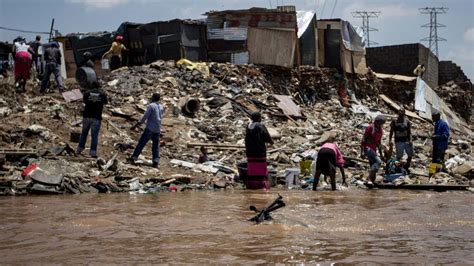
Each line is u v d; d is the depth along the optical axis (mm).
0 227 7203
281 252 5805
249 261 5398
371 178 14508
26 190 11406
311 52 28797
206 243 6246
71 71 28438
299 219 8062
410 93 33000
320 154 13305
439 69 45250
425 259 5551
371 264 5324
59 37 28641
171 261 5375
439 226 7641
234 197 11086
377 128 14523
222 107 21609
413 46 37625
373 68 38625
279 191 12695
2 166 12508
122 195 11414
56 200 10352
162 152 15883
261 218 7715
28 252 5734
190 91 22344
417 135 24219
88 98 14008
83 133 14047
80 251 5793
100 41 28062
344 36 29609
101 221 7727
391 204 10289
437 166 15836
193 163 15180
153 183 12883
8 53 28250
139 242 6277
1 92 17984
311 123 23734
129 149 15391
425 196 12039
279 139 19688
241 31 26828
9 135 14391
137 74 22578
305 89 27516
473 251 5957
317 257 5594
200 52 27016
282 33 27000
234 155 16641
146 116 14156
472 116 43719
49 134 14961
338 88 28828
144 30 26875
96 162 13641
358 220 8062
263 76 25969
